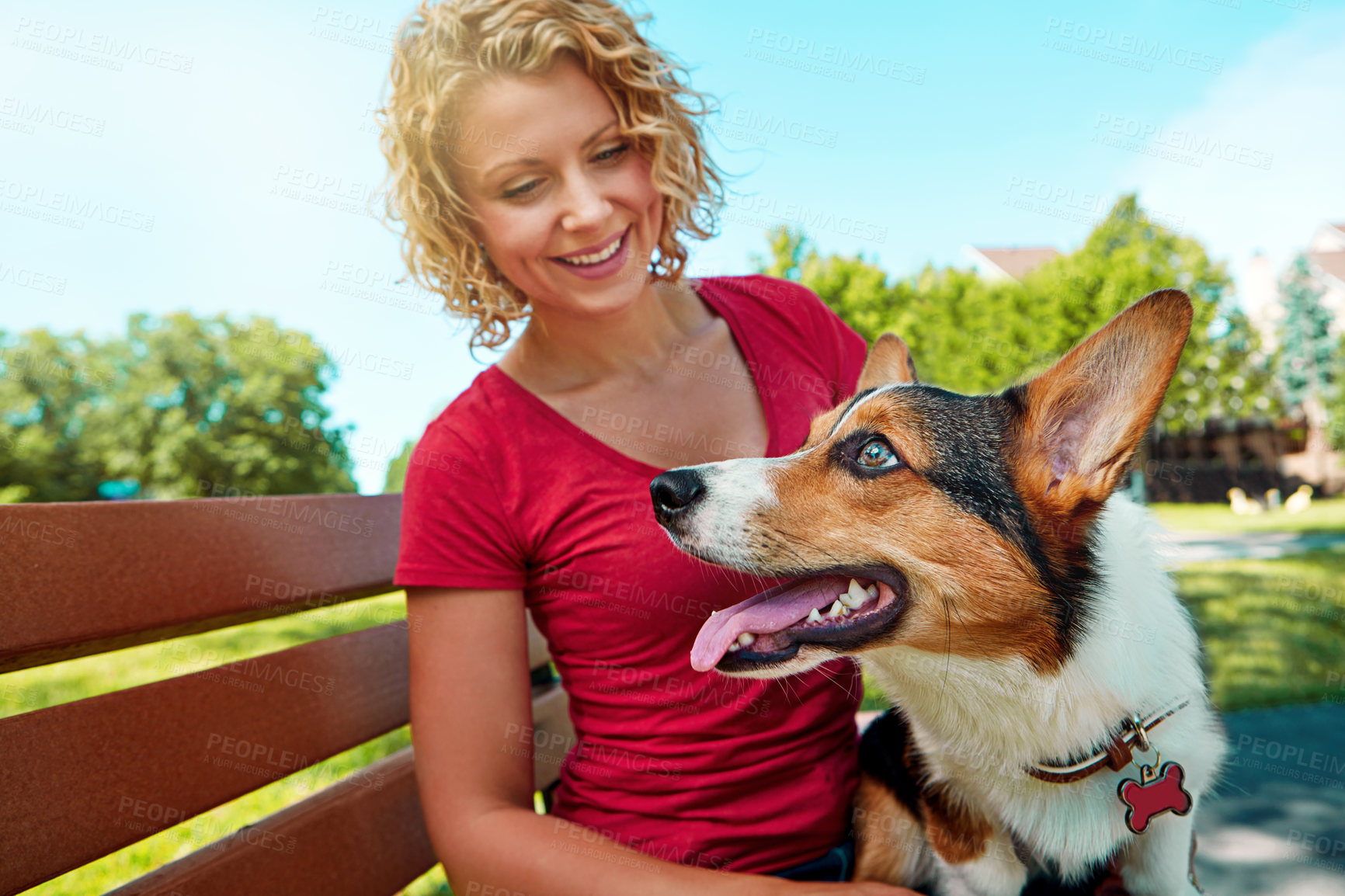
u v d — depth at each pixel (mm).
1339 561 9086
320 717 1611
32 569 1153
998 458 1580
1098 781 1516
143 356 23797
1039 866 1635
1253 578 8219
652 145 1554
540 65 1404
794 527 1538
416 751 1573
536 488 1568
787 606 1552
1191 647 1609
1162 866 1562
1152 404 1445
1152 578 1617
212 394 23844
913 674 1612
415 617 1599
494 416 1605
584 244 1513
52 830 1125
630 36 1551
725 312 1904
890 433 1595
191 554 1400
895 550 1549
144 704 1281
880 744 1778
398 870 1706
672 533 1533
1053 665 1510
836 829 1651
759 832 1550
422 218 1619
